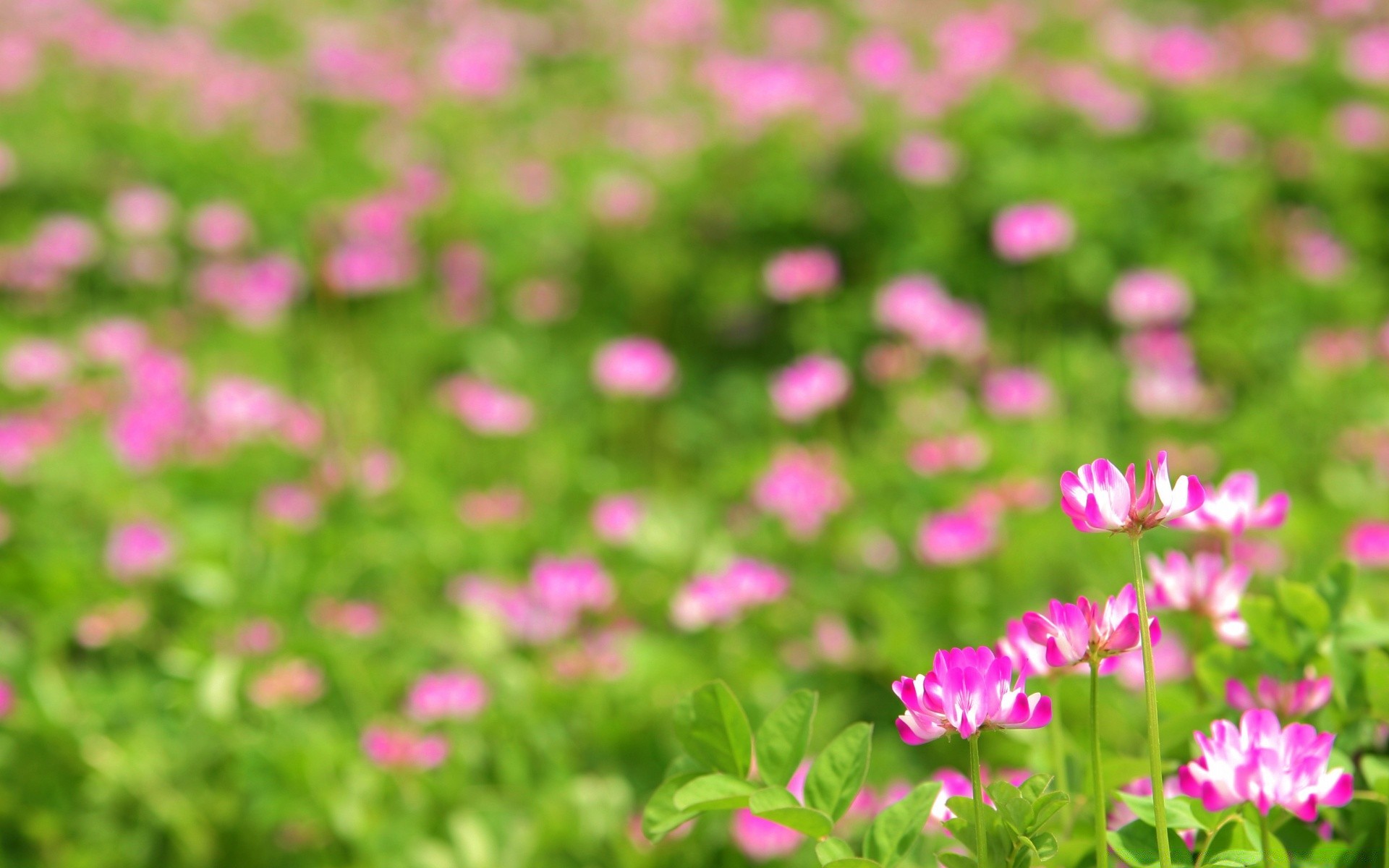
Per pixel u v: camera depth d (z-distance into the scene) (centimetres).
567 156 679
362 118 745
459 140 718
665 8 862
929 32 771
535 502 435
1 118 697
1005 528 347
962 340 445
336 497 402
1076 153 553
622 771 287
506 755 282
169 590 351
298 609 338
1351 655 152
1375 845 137
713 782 124
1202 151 546
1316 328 487
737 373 541
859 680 322
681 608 321
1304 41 660
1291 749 118
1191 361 480
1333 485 388
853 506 394
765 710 296
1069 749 161
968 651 114
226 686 301
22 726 296
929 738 114
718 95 705
